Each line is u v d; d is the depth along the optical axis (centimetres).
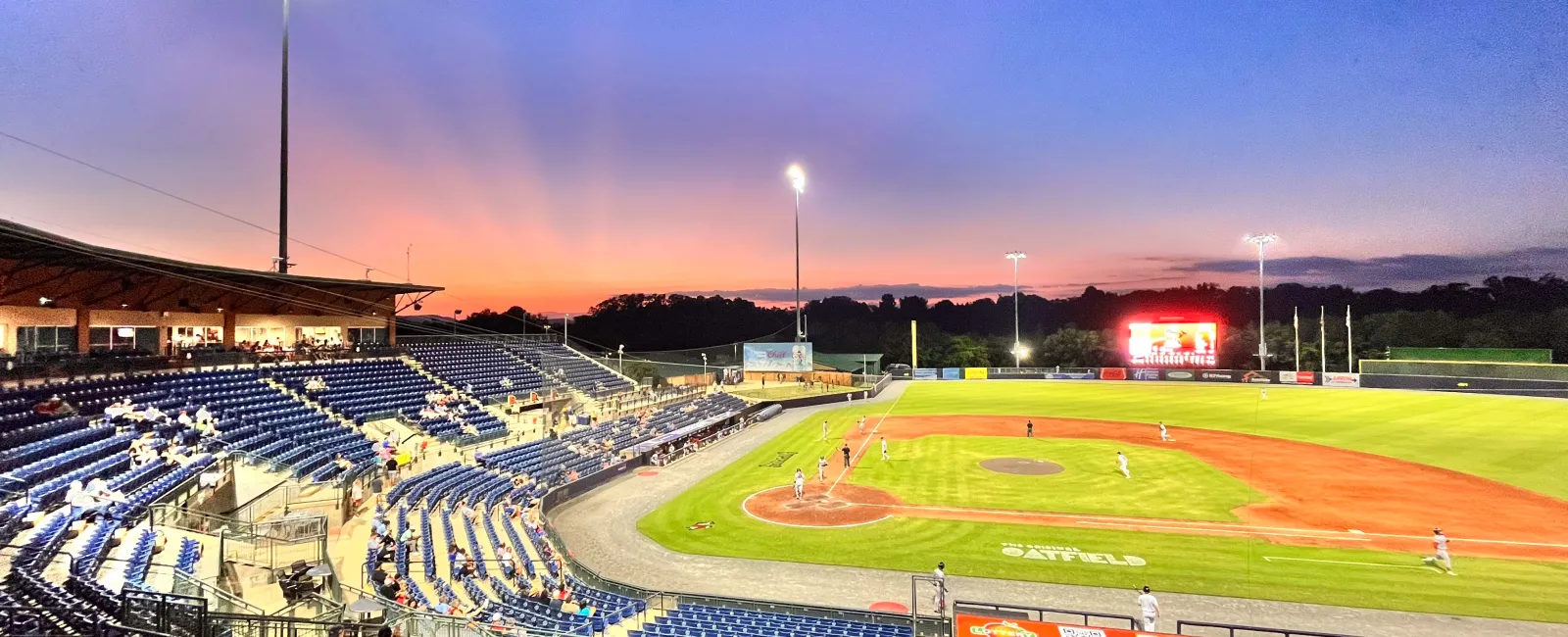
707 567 2455
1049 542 2655
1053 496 3338
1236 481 3594
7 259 2836
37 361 2841
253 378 3653
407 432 3756
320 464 2909
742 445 5000
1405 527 2789
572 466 3762
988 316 16650
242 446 2795
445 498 2941
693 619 1909
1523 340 10769
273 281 4109
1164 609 2036
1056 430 5400
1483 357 8575
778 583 2303
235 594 1686
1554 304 11088
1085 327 15125
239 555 1892
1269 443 4712
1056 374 10412
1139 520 2920
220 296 4059
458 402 4528
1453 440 4722
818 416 6606
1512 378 7456
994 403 7375
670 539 2773
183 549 1802
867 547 2639
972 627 1567
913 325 11162
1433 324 11244
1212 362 9906
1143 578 2275
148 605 1227
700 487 3662
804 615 1967
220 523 2119
